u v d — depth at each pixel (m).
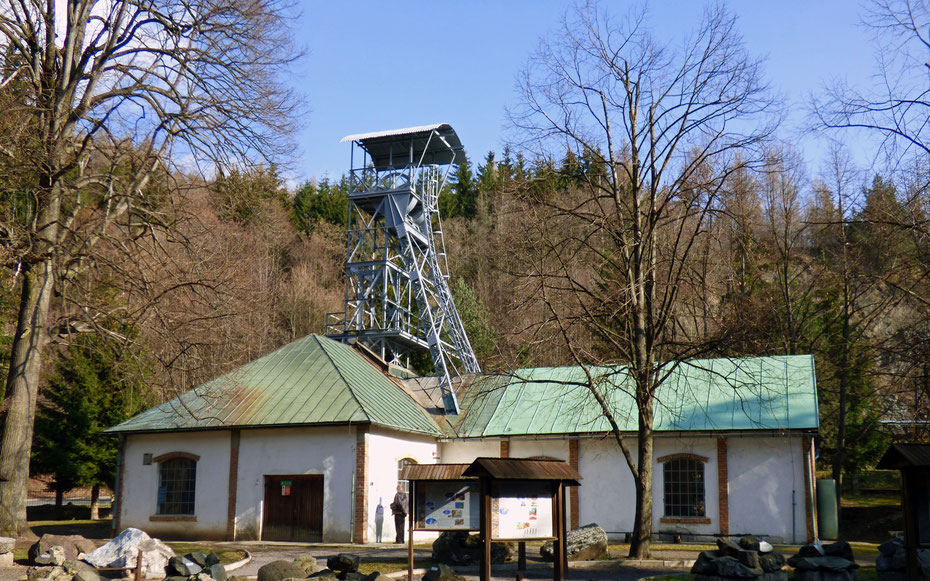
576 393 32.22
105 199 24.19
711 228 26.22
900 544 15.08
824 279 41.53
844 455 40.28
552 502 15.80
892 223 22.80
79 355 38.41
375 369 35.16
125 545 17.75
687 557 21.67
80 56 24.91
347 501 26.88
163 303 24.73
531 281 23.25
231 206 26.17
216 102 24.95
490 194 74.62
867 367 35.91
